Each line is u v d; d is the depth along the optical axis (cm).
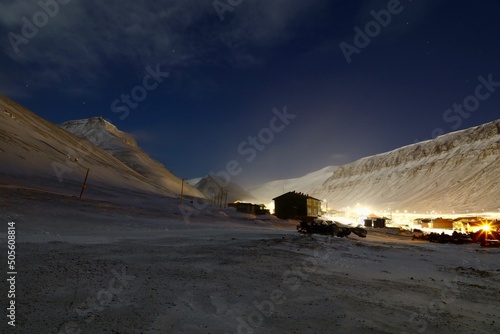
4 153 5881
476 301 844
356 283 954
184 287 758
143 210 4147
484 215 9775
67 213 2845
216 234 2367
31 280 699
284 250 1565
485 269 1522
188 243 1639
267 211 7631
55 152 7988
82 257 1007
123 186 7938
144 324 525
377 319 630
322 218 7644
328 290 835
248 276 932
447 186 15512
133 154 19412
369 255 1752
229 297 711
